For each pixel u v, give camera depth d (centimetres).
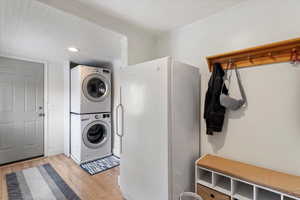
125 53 194
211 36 168
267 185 109
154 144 140
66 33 189
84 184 214
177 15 168
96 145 298
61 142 334
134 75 160
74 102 298
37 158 303
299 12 119
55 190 199
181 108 146
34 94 300
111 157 313
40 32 187
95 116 298
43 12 145
